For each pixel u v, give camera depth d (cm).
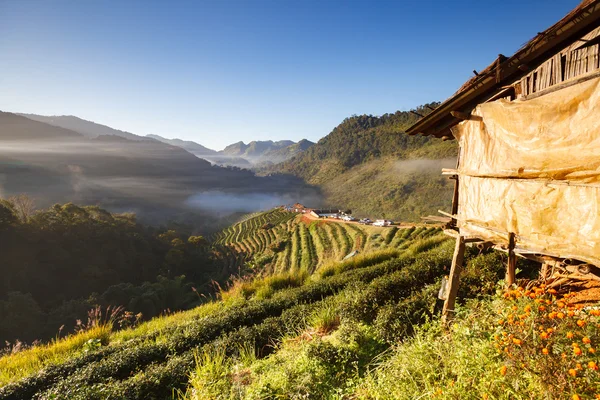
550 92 380
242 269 7256
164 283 5406
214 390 490
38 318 3859
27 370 771
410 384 374
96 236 6519
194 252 8650
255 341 699
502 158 458
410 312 639
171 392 557
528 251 404
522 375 283
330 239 7156
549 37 363
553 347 269
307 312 822
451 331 464
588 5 308
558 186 362
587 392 243
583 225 332
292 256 6888
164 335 880
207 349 660
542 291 368
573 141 343
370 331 623
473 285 720
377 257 1516
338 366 502
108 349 794
